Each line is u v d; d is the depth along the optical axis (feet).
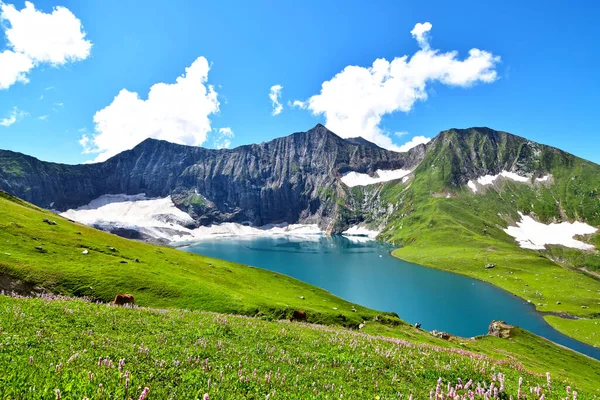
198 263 343.67
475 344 245.24
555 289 563.89
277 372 48.55
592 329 409.90
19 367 33.50
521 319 447.01
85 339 50.80
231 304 213.05
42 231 255.29
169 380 38.47
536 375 68.95
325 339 81.00
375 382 51.80
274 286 342.85
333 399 42.14
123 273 219.00
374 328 229.66
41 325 54.80
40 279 182.50
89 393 29.94
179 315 89.40
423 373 59.00
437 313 464.24
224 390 38.29
